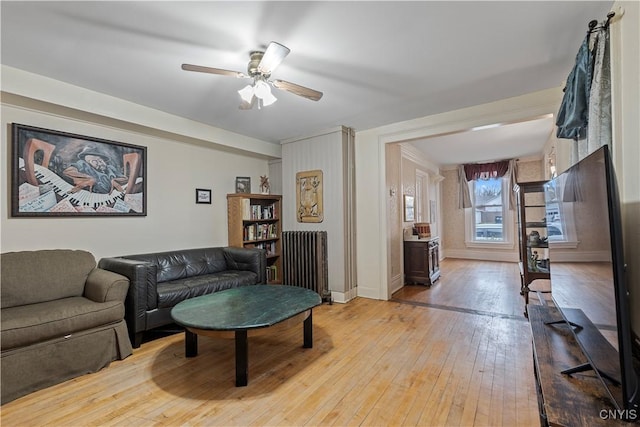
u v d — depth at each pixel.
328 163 4.34
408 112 3.66
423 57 2.39
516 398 1.95
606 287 1.18
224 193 4.57
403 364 2.40
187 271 3.71
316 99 2.54
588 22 1.97
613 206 1.13
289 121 3.94
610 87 1.77
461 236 8.00
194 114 3.60
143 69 2.51
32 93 2.55
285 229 4.86
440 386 2.09
